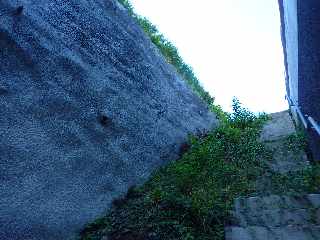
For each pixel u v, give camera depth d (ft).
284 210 18.74
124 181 22.93
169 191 22.06
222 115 48.65
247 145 31.35
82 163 19.72
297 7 23.71
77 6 24.02
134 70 29.84
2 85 16.05
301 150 28.73
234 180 24.30
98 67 24.35
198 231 17.72
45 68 19.02
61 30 21.40
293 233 16.56
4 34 16.87
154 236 17.28
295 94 34.50
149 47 36.04
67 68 20.88
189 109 38.99
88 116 21.57
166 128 31.55
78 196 18.69
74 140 19.66
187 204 19.12
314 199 19.49
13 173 15.34
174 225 17.66
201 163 26.30
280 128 37.24
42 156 17.11
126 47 30.01
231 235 17.03
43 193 16.58
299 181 22.84
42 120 17.79
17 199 15.21
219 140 33.01
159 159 28.32
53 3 21.26
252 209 19.48
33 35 18.78
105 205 20.43
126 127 25.35
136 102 28.07
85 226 18.44
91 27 25.18
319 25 20.56
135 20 36.86
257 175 24.93
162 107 32.53
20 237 14.90
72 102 20.45
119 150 23.54
